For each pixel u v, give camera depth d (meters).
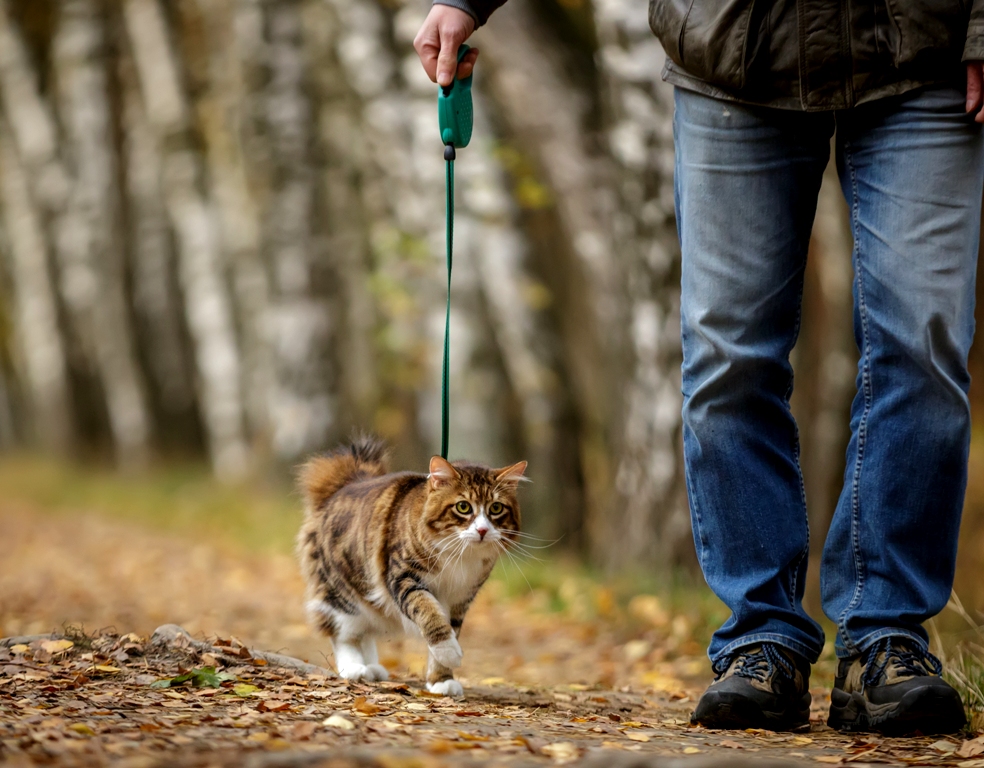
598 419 15.02
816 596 10.32
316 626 6.29
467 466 6.22
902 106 4.55
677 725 4.81
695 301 4.79
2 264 32.69
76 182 27.55
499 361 16.03
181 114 25.11
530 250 16.09
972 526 11.29
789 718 4.75
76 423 31.02
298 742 3.88
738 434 4.79
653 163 11.41
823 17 4.54
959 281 4.51
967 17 4.45
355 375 19.61
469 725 4.41
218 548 16.02
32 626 8.20
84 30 26.62
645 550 11.54
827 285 11.43
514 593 11.45
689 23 4.75
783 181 4.75
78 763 3.45
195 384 30.77
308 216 19.53
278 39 19.39
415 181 16.41
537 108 14.97
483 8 5.45
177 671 5.37
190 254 25.25
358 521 6.05
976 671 5.80
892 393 4.63
